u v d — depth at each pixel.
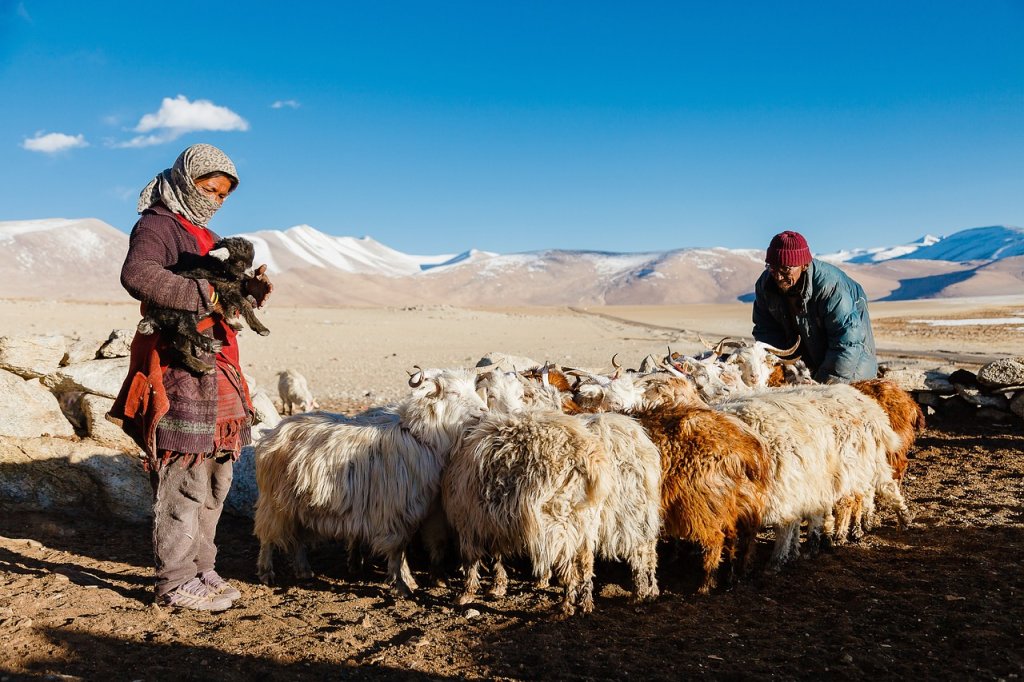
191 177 4.95
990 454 10.23
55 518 7.41
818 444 6.55
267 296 5.08
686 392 7.80
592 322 64.94
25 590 5.40
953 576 5.86
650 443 5.75
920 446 10.84
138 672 4.26
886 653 4.57
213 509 5.52
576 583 5.44
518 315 76.94
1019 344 33.88
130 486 7.55
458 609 5.54
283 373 15.30
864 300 8.97
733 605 5.55
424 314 66.69
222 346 4.97
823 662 4.49
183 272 4.87
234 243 4.89
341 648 4.76
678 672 4.42
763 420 6.48
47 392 7.99
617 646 4.84
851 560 6.48
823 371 8.74
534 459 5.33
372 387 18.56
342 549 7.13
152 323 4.83
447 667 4.52
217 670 4.34
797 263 8.30
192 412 4.93
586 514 5.39
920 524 7.37
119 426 7.81
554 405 7.29
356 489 5.72
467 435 5.76
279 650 4.67
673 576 6.32
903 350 30.34
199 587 5.30
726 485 5.77
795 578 6.12
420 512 5.77
